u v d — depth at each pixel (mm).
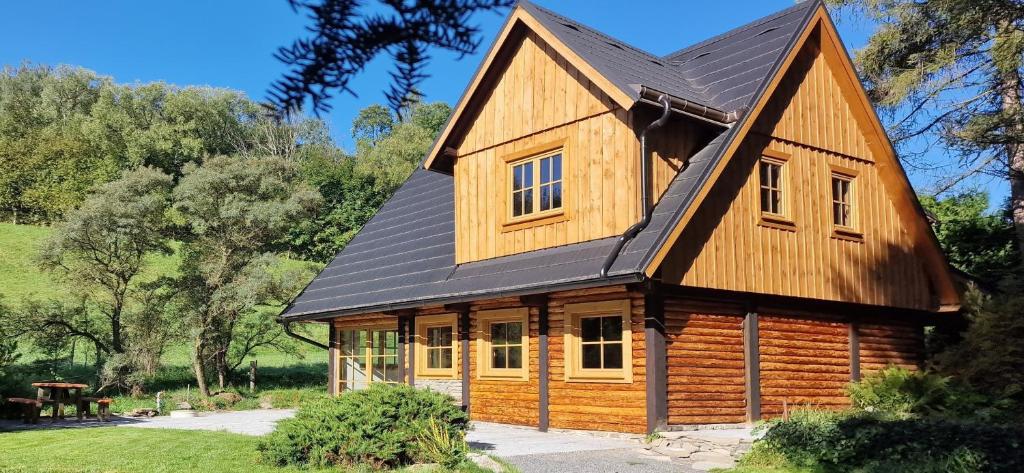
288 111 1595
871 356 15281
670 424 12211
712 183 12172
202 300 22578
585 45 13648
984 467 8477
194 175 23328
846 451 9586
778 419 11359
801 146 14148
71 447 11953
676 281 11898
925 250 15844
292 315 19328
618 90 12359
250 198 23766
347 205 45438
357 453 9820
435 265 16469
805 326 14227
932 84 18859
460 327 16125
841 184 14914
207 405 20766
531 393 14398
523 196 14555
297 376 27344
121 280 23812
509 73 14945
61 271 22641
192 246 24203
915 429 9367
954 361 14117
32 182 49312
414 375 17109
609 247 12500
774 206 13641
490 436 13312
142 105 58781
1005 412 12430
